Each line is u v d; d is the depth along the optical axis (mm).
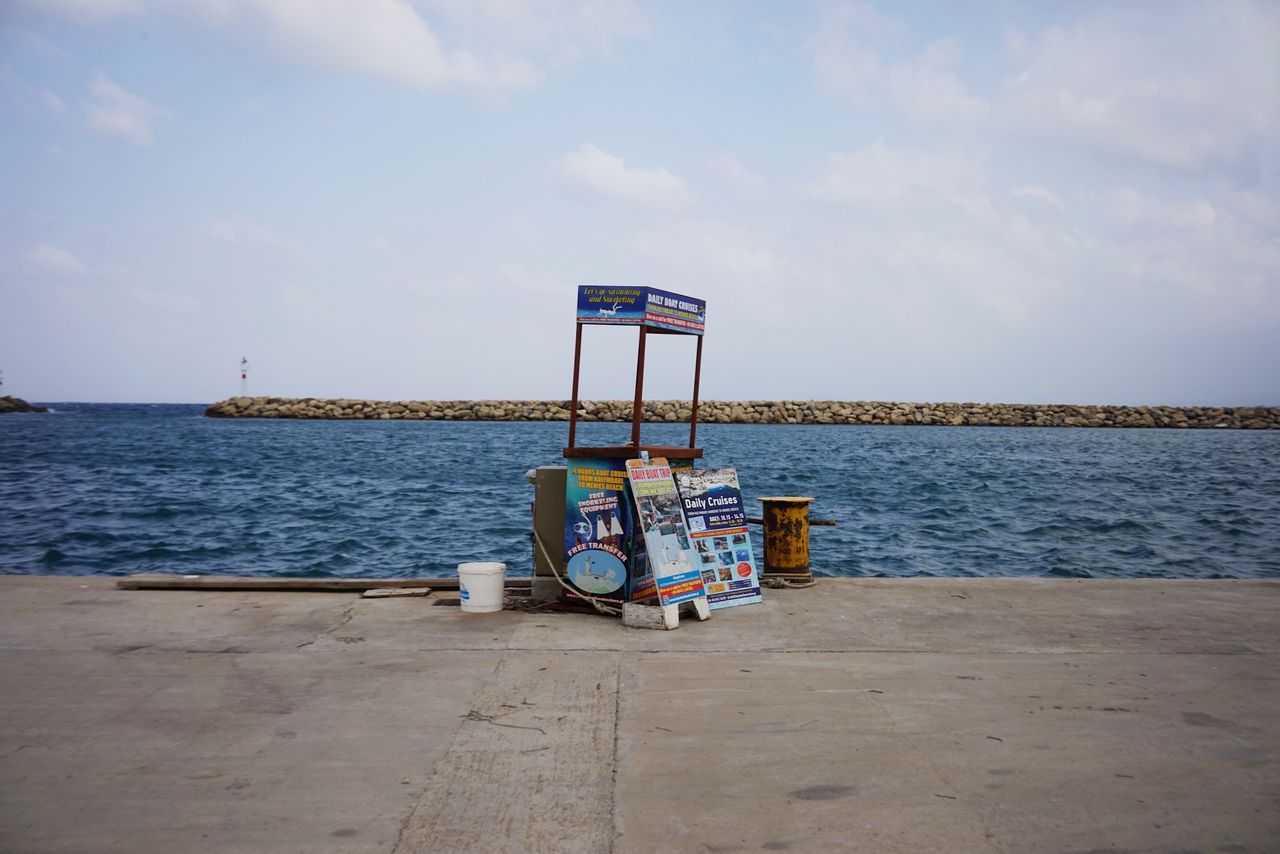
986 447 60281
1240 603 7617
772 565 8289
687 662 5797
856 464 43625
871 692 5227
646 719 4770
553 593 7621
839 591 8070
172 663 5680
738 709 4934
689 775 4082
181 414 139875
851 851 3430
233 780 4012
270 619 6848
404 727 4641
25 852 3385
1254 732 4676
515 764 4191
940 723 4750
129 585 7820
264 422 97438
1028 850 3457
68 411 166250
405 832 3553
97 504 25453
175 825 3602
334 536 19703
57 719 4723
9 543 18594
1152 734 4633
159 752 4312
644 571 7004
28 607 7129
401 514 23547
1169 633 6605
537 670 5605
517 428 85625
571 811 3730
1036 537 20438
